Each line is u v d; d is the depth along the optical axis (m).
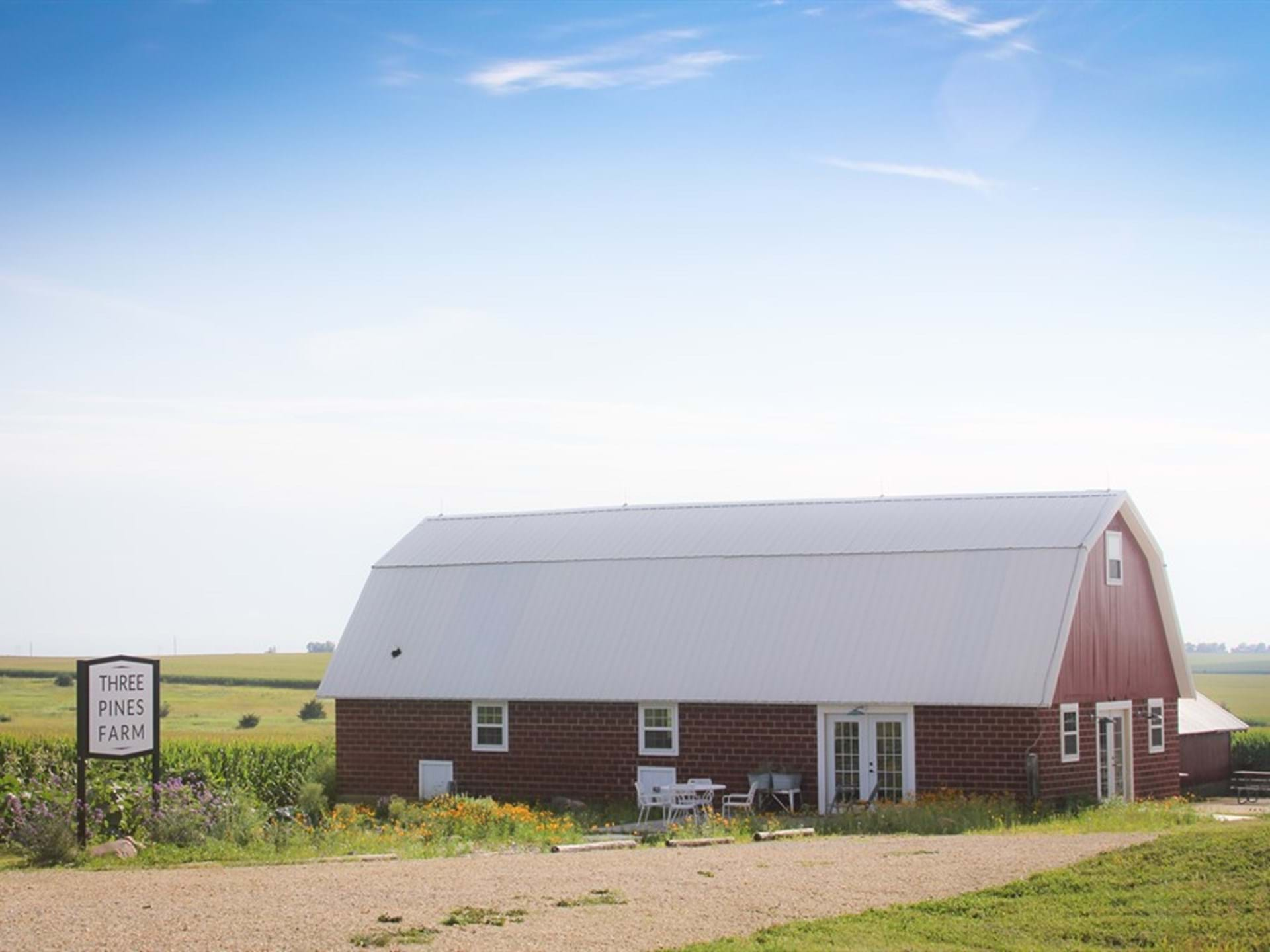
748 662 39.12
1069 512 39.75
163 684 119.62
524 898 20.33
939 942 17.89
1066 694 36.91
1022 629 36.88
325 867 24.12
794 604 39.88
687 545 43.00
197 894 20.59
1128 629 40.62
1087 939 18.17
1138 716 40.88
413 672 43.19
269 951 16.97
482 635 43.06
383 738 43.41
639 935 17.95
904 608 38.50
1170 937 18.11
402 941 17.52
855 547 40.56
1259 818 31.03
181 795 28.25
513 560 44.69
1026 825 31.77
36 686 117.31
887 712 37.25
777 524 43.12
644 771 39.69
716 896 20.61
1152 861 21.98
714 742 39.00
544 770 41.03
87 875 22.92
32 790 28.14
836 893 20.80
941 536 40.00
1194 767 47.16
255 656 169.25
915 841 27.09
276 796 44.16
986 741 35.97
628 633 41.19
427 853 27.45
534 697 41.03
